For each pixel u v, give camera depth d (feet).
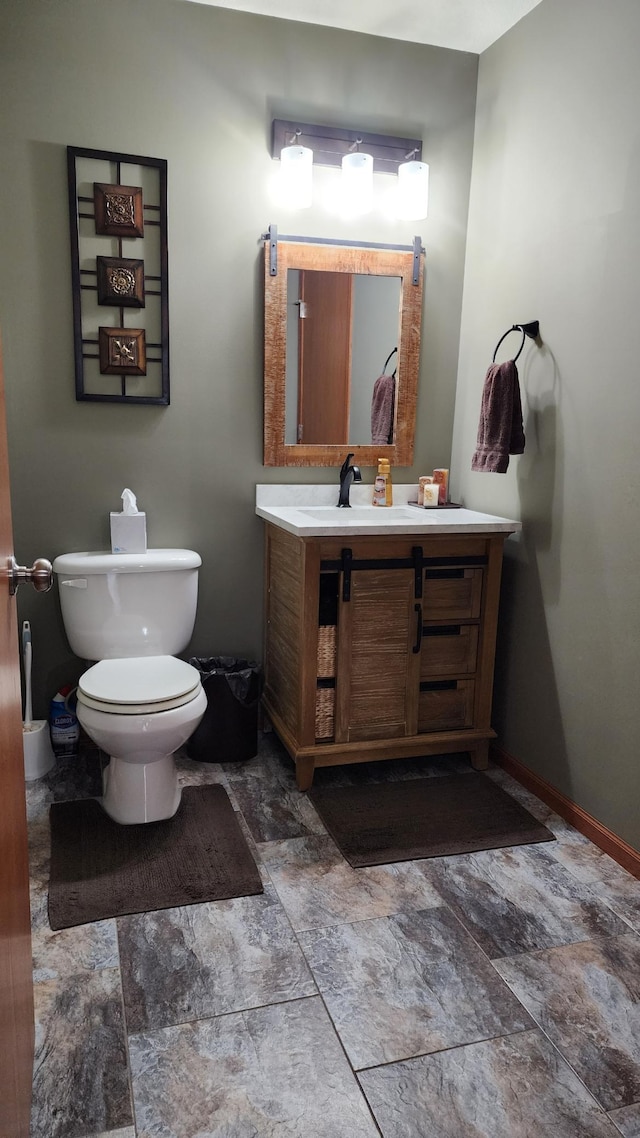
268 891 6.30
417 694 8.18
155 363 8.51
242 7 8.04
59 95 7.73
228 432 8.91
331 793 8.01
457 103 9.02
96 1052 4.65
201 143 8.23
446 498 9.64
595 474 7.05
